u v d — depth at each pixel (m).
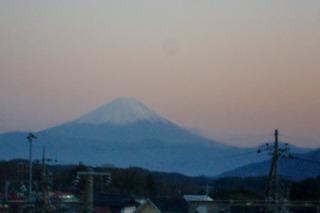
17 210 35.19
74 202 32.44
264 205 31.19
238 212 42.16
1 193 47.25
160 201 44.59
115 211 48.28
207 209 41.75
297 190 51.56
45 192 33.91
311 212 43.69
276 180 36.69
